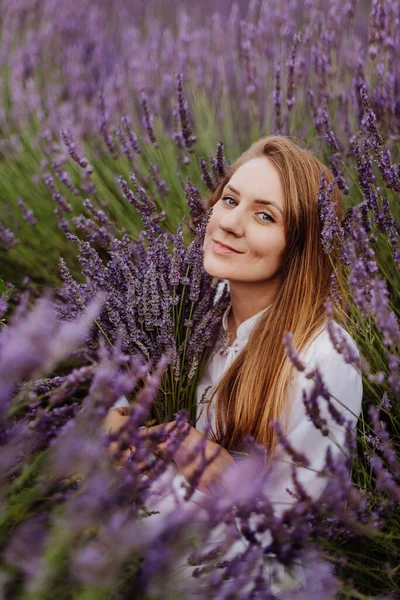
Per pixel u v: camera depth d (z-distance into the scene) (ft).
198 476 3.35
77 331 2.61
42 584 2.52
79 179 7.71
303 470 4.16
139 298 4.69
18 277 6.84
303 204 4.61
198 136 8.29
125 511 3.10
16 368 2.51
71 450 2.89
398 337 3.60
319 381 3.67
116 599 2.97
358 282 3.96
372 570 3.99
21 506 3.08
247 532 3.34
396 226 5.20
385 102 6.88
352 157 6.73
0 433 3.21
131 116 8.87
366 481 4.51
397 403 4.98
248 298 4.96
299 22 9.73
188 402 4.97
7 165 8.19
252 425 4.67
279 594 3.58
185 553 3.09
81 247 4.91
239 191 4.65
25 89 10.14
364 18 10.30
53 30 11.71
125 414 4.94
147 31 12.48
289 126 8.03
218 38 9.97
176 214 7.19
